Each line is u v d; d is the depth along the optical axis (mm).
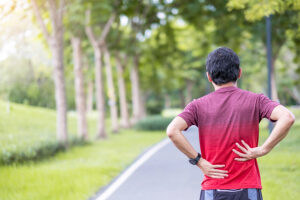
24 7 12391
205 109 2916
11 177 8719
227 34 22203
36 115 21875
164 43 30766
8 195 7195
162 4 24906
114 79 44312
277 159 11336
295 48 21328
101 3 18672
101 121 23109
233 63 2945
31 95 16953
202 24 23766
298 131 22359
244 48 29391
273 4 8641
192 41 29016
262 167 10148
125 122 33344
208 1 21656
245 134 2824
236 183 2814
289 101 63562
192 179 9141
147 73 41781
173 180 9062
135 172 10383
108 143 19672
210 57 3010
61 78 16078
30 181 8523
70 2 16812
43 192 7434
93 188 8086
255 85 46906
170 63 42250
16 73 15805
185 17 23766
